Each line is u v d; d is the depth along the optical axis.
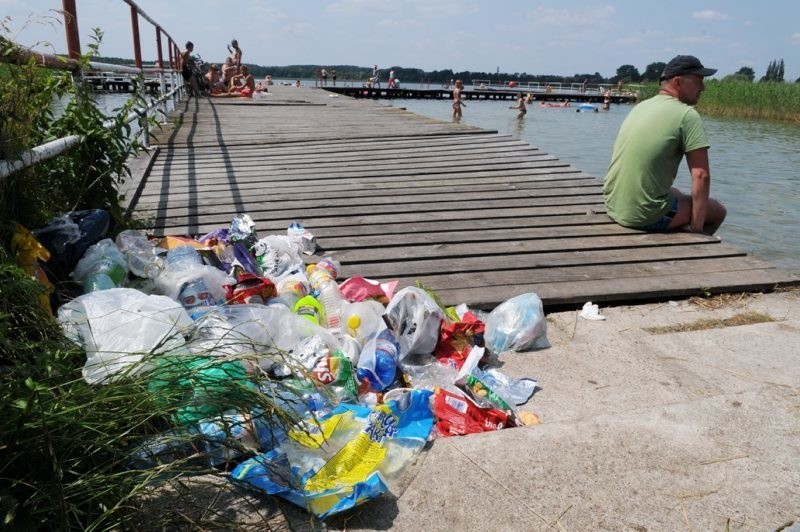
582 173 6.73
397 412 2.15
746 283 3.76
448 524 1.76
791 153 15.75
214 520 1.73
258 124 10.89
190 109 13.52
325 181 6.25
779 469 1.98
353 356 2.67
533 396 2.56
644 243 4.48
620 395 2.56
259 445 2.02
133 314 2.25
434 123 11.13
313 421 2.05
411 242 4.35
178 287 2.84
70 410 1.57
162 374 1.84
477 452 2.05
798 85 29.08
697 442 2.11
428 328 2.80
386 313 2.75
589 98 45.56
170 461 1.88
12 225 2.48
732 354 2.93
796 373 2.75
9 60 2.76
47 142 3.22
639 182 4.65
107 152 3.63
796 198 10.12
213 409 1.93
